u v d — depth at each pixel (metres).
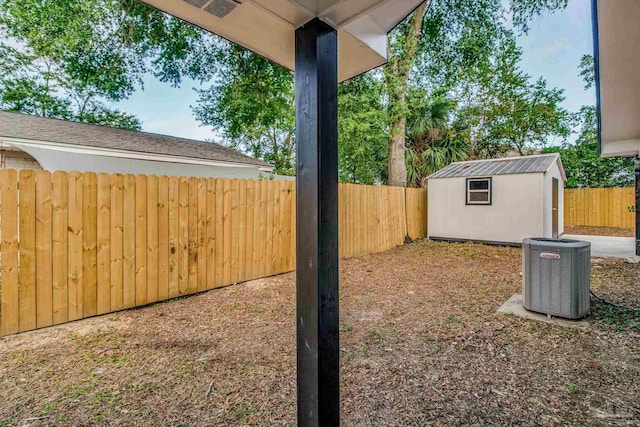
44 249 2.91
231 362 2.36
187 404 1.85
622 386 2.04
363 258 6.50
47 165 5.26
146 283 3.58
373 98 8.62
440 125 11.71
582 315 3.16
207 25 1.66
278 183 5.02
